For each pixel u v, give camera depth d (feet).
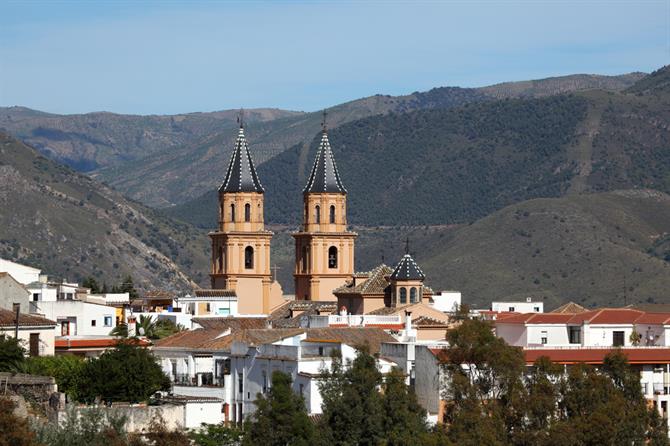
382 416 593.42
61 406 618.44
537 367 636.89
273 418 589.73
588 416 606.14
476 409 598.34
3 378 640.58
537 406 604.49
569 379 626.64
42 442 553.23
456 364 630.74
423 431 592.19
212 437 617.62
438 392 637.30
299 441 582.35
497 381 627.46
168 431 599.98
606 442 597.52
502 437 592.19
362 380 600.80
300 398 598.75
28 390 634.02
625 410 614.34
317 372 647.97
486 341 631.97
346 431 589.32
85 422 582.76
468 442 577.43
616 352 650.43
